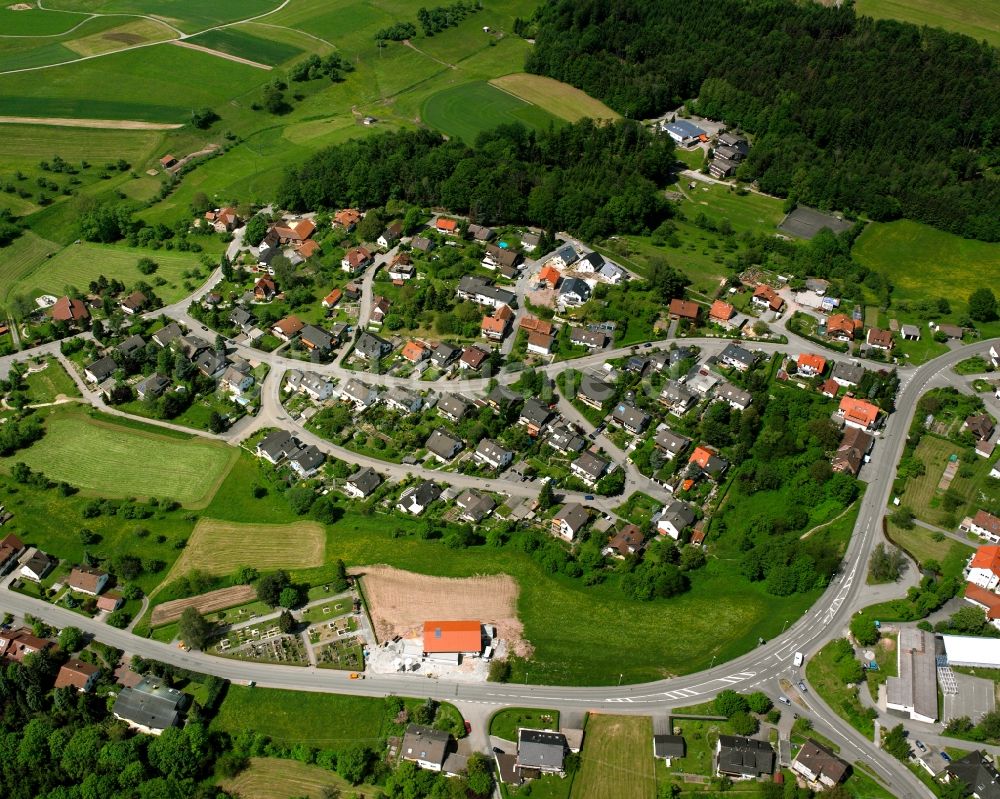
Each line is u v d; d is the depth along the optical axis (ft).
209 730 479.00
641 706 490.08
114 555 578.25
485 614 539.70
